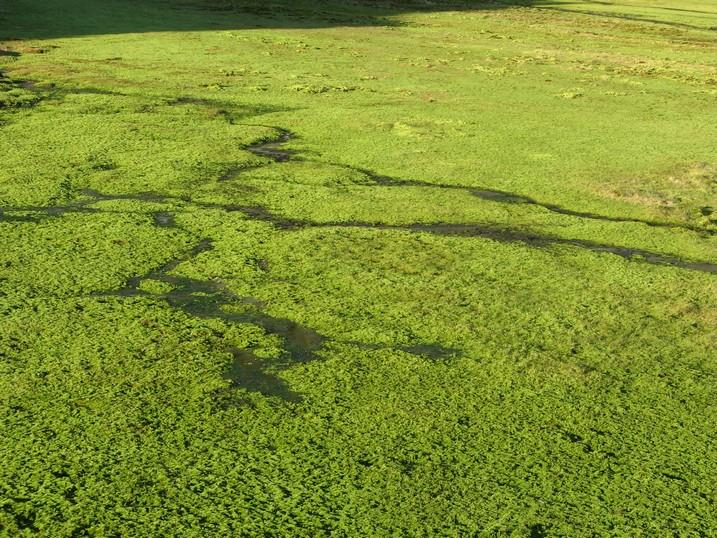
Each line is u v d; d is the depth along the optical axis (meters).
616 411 11.59
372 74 38.16
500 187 21.97
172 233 17.73
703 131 28.72
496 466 10.32
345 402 11.59
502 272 16.17
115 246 16.94
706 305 15.06
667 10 76.69
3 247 16.62
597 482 10.10
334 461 10.33
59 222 18.20
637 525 9.41
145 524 9.20
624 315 14.54
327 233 17.92
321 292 15.05
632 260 17.20
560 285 15.68
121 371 12.21
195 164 22.95
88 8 53.06
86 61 37.78
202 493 9.70
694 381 12.45
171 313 14.11
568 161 24.42
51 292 14.74
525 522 9.38
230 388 11.90
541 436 10.95
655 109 32.34
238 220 18.69
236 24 51.75
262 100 31.81
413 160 24.17
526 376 12.39
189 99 31.38
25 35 43.59
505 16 64.88
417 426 11.08
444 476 10.10
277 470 10.13
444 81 37.12
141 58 39.25
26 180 20.94
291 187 21.30
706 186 22.38
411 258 16.70
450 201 20.41
